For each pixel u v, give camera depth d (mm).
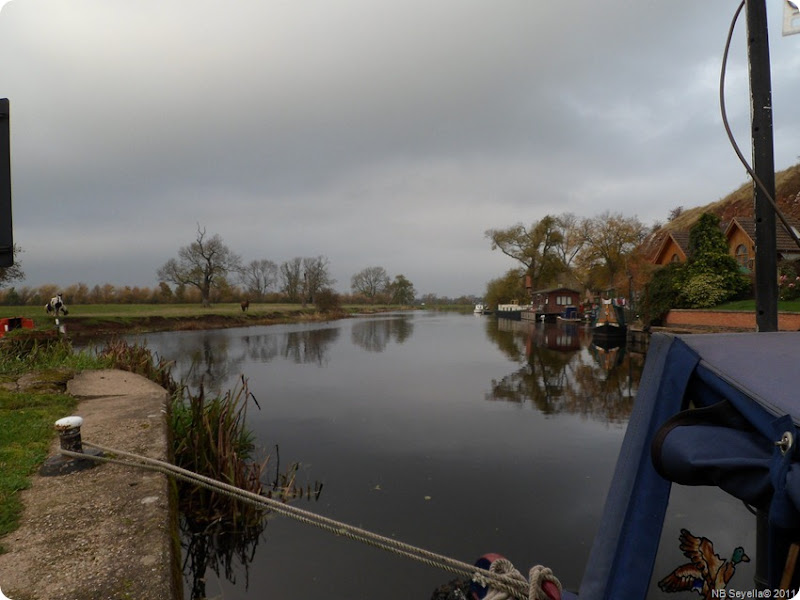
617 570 1724
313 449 7004
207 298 59719
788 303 18656
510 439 7508
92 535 2889
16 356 9250
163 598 2359
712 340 1844
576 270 46750
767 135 2586
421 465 6312
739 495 1395
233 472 4820
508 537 4422
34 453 4145
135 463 3367
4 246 5512
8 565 2592
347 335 30062
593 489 5523
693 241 24781
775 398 1440
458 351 20594
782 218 2525
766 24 2588
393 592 3551
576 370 14922
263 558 4078
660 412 1801
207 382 12602
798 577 1611
